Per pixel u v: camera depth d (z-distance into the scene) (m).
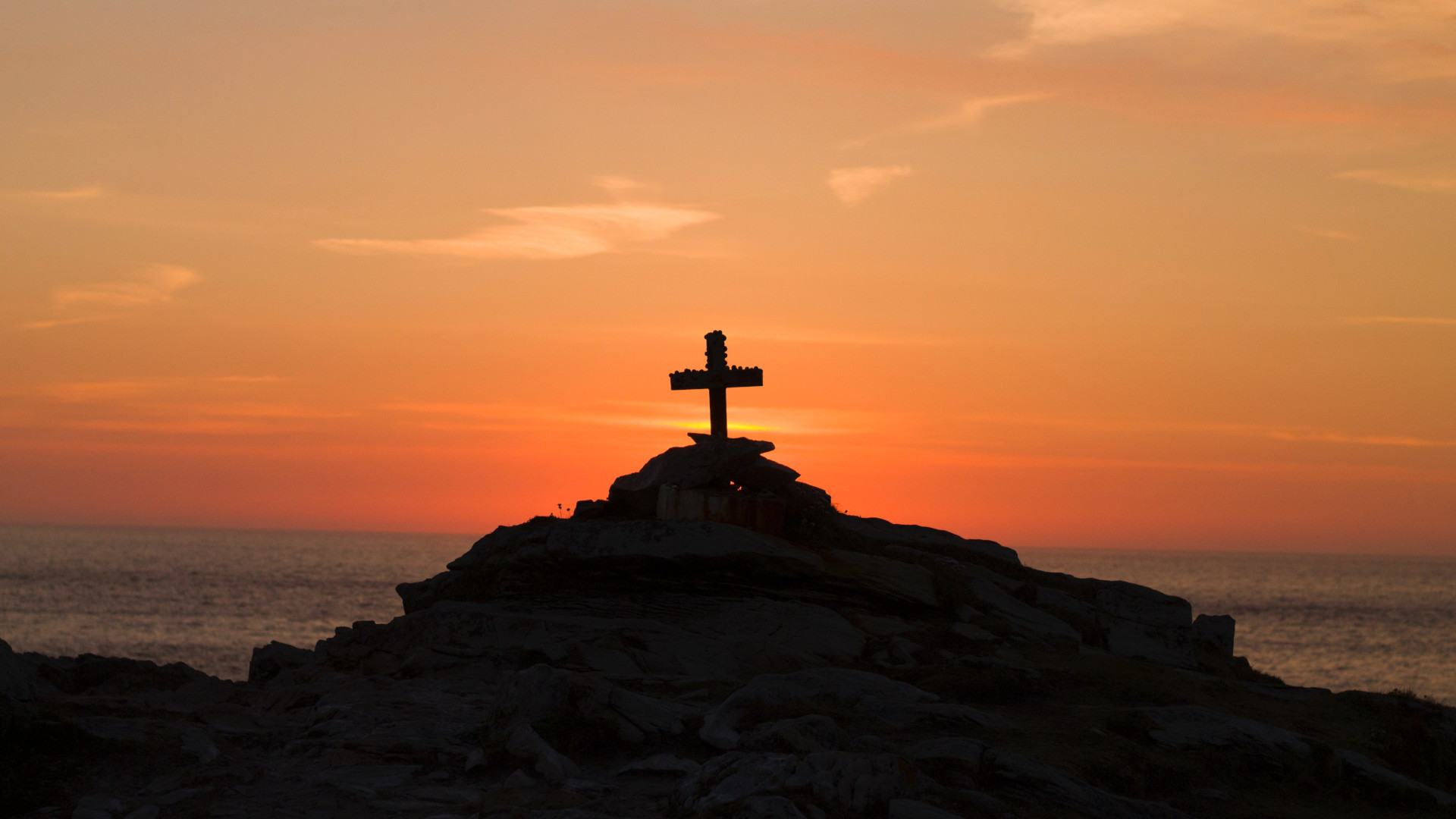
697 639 21.19
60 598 152.12
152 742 14.78
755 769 12.75
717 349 26.77
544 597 24.00
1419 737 17.98
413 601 26.81
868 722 15.77
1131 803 13.34
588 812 12.43
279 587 191.88
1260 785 15.48
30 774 13.36
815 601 23.42
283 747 15.96
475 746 15.53
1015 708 18.02
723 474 25.47
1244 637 145.12
